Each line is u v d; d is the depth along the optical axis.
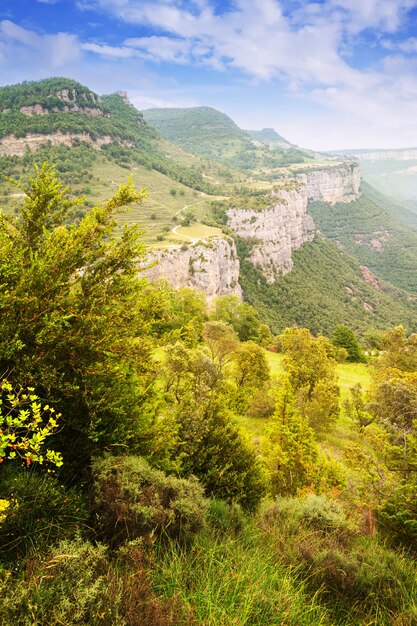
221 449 10.41
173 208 163.75
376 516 8.18
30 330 5.01
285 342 29.41
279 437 16.38
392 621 4.52
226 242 121.25
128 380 6.96
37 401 5.30
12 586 2.91
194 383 12.27
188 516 5.05
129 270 6.21
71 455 5.83
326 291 188.50
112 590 3.11
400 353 34.78
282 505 7.54
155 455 7.75
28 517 3.99
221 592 3.94
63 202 6.21
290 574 4.92
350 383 43.62
